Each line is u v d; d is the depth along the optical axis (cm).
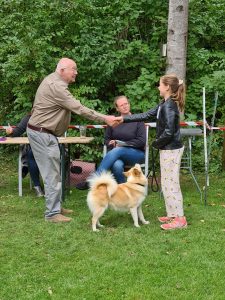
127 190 504
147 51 847
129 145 613
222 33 912
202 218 540
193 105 848
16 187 706
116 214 559
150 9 876
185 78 833
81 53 816
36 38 794
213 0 908
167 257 423
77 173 683
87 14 848
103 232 493
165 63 838
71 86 822
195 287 366
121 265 406
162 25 869
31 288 367
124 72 876
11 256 430
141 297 350
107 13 885
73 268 402
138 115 536
